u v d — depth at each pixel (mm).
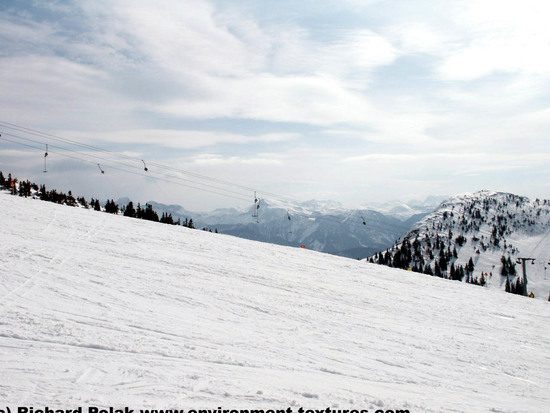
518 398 9914
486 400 9375
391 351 12734
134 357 8984
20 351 8617
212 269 22172
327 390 8375
